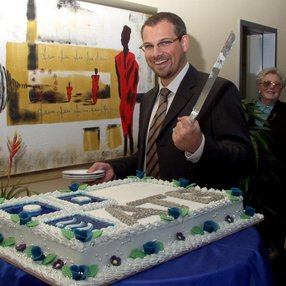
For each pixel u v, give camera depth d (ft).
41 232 3.59
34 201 4.61
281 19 12.83
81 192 5.03
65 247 3.38
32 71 6.59
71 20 7.00
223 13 10.32
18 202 4.53
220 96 5.46
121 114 7.97
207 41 9.87
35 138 6.72
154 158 5.89
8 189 6.47
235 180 5.49
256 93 12.72
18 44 6.39
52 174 7.00
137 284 3.26
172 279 3.32
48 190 7.06
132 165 6.33
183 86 5.73
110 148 7.83
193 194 4.84
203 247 4.00
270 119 9.90
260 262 3.90
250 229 4.56
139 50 8.16
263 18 11.91
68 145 7.17
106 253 3.39
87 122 7.42
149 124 6.16
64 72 7.00
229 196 4.73
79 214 4.07
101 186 5.32
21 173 6.57
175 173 5.59
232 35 4.53
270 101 10.10
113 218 3.97
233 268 3.57
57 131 7.00
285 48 13.15
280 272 8.68
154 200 4.58
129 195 4.91
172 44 5.57
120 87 7.89
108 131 7.77
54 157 6.99
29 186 6.77
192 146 4.58
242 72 11.63
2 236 3.99
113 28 7.63
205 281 3.39
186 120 4.50
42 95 6.75
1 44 6.20
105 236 3.37
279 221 9.62
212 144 4.67
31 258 3.59
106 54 7.57
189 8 9.25
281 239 9.89
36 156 6.75
